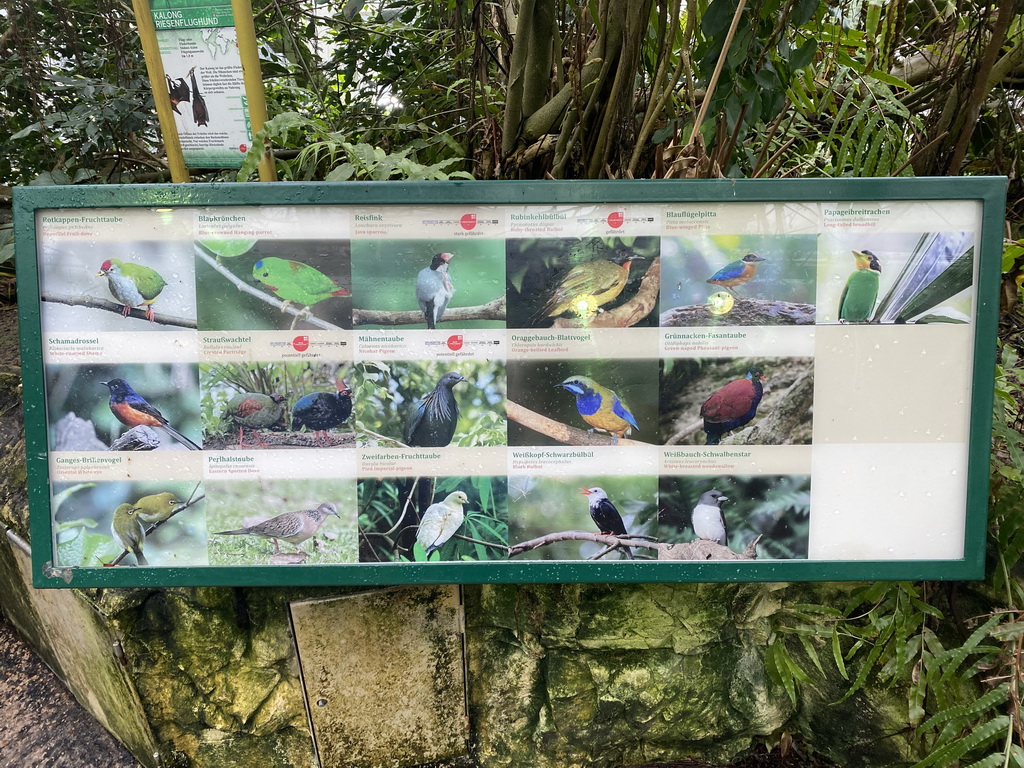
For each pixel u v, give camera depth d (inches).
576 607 48.9
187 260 40.1
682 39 50.7
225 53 46.2
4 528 58.9
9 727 57.6
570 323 40.6
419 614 49.4
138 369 40.9
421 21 86.5
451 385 41.1
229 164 48.9
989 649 43.6
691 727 51.5
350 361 40.9
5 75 80.6
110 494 41.7
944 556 42.1
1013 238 68.1
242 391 41.1
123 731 53.3
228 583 42.1
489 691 51.9
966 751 41.6
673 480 41.8
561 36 54.6
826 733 52.4
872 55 58.9
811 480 41.6
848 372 40.8
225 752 51.3
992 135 69.7
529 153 50.4
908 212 39.6
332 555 42.3
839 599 50.1
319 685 49.2
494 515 42.0
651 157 52.3
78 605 51.3
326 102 85.4
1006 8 50.1
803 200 39.1
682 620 49.3
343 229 39.9
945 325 40.2
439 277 40.3
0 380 68.3
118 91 74.5
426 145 61.9
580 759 51.9
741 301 40.3
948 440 41.2
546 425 41.3
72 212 39.6
